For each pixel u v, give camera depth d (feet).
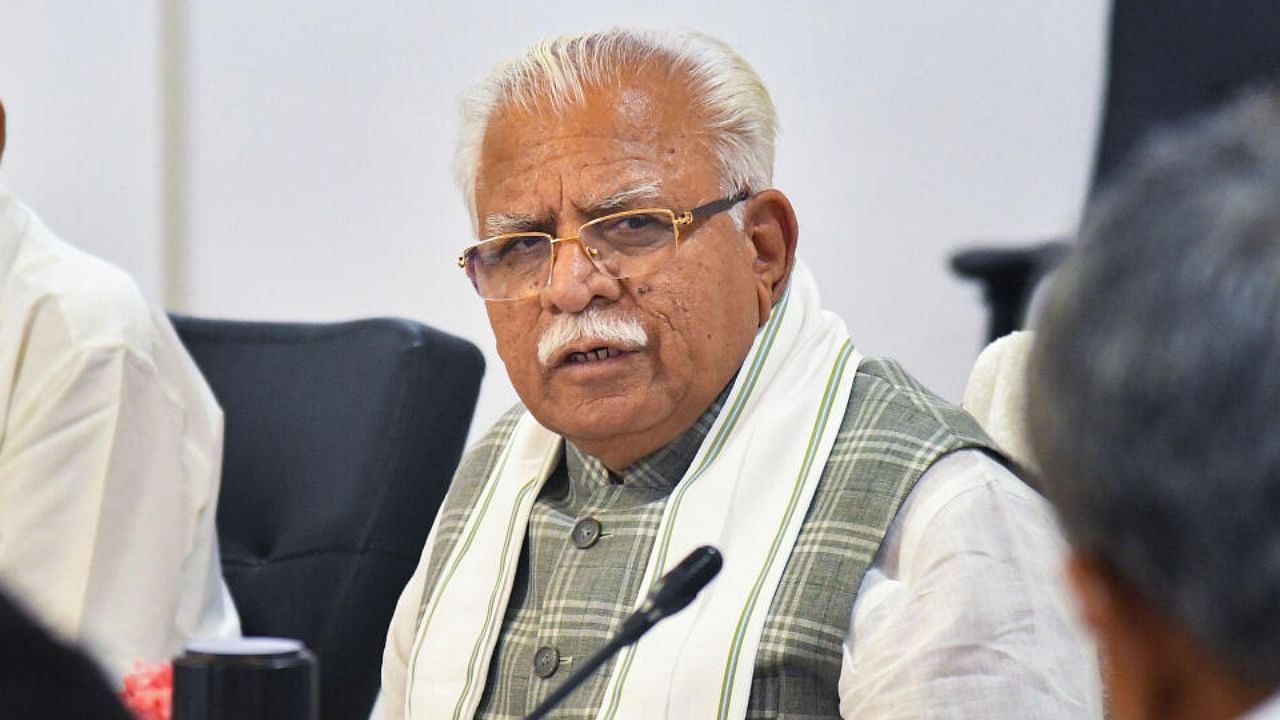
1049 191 23.68
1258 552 5.26
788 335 14.08
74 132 28.99
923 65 24.43
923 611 12.47
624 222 13.44
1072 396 5.53
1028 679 12.23
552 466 14.69
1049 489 5.76
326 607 19.71
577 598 13.62
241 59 28.48
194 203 28.81
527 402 13.85
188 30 28.60
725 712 12.58
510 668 13.88
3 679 5.01
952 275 24.36
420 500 19.84
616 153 13.43
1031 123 23.77
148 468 19.29
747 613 12.83
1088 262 5.51
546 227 13.58
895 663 12.36
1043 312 5.72
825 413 13.71
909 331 24.76
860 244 24.91
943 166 24.41
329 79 28.14
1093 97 23.29
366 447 19.89
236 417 21.03
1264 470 5.21
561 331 13.42
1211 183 5.35
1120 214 5.48
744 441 13.66
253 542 20.62
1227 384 5.22
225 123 28.63
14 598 5.14
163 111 28.73
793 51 25.20
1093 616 5.83
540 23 26.91
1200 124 5.57
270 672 8.70
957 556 12.53
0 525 18.81
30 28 28.94
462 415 20.18
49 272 19.71
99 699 5.13
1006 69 23.91
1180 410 5.29
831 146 25.04
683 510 13.52
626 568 13.53
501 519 14.64
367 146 28.04
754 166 13.80
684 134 13.55
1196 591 5.38
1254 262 5.22
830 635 12.64
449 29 27.45
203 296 28.84
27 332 19.33
